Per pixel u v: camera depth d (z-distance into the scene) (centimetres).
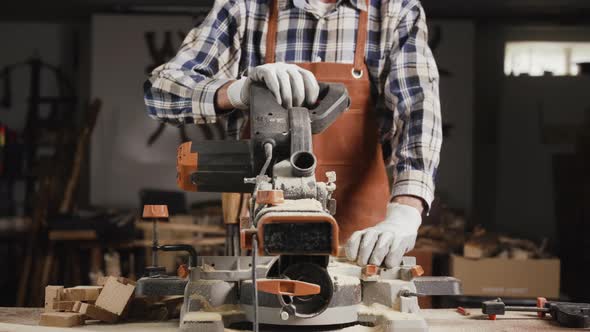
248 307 138
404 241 146
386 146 191
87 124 548
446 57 570
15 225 548
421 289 155
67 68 618
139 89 586
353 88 180
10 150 575
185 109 170
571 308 164
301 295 122
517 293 394
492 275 395
